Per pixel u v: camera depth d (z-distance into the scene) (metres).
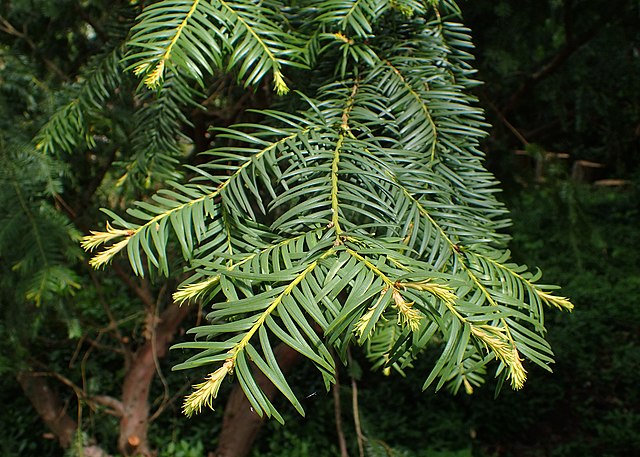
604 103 1.59
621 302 4.27
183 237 0.43
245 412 1.93
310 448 2.97
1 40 1.29
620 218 5.30
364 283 0.38
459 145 0.54
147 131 0.72
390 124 0.53
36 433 3.00
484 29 1.33
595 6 1.28
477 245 0.47
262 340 0.36
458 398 3.44
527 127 1.80
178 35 0.49
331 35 0.55
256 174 0.48
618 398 3.59
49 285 0.91
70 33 1.29
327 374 0.36
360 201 0.44
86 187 1.34
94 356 3.28
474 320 0.38
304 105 0.60
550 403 3.47
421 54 0.59
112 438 2.39
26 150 0.95
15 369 1.74
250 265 0.41
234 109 1.09
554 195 1.29
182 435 3.05
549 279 4.27
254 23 0.51
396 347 0.39
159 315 1.96
